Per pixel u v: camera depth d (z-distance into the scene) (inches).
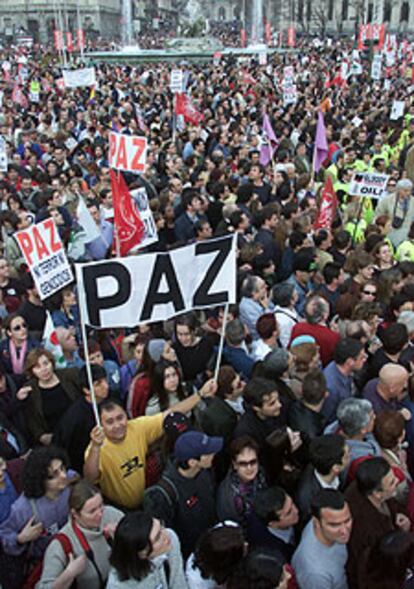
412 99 999.6
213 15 4468.5
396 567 137.7
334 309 285.7
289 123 759.7
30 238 229.6
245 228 364.5
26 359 214.8
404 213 395.5
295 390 216.8
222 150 613.3
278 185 466.9
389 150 628.4
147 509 159.9
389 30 3425.2
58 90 1107.3
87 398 193.9
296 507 164.9
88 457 169.6
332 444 163.6
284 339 260.5
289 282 296.5
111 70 1542.8
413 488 169.5
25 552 159.0
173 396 211.2
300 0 3666.3
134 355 244.1
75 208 408.8
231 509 166.7
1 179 459.8
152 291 187.9
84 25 3316.9
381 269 318.3
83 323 180.4
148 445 186.7
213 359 237.6
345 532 140.3
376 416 189.6
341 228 388.2
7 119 759.7
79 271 178.7
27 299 275.0
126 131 672.4
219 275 194.2
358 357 212.2
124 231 294.4
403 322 245.1
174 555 144.8
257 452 165.9
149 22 3875.5
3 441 190.9
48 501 159.9
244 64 1680.6
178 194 452.8
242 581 130.0
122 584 135.0
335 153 584.7
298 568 149.1
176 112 624.1
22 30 3078.2
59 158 539.8
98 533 148.0
